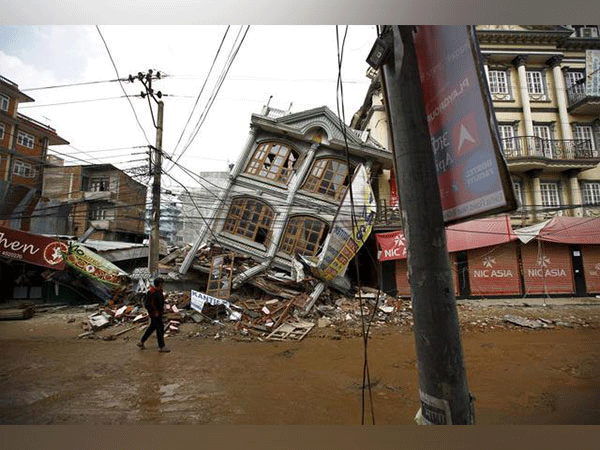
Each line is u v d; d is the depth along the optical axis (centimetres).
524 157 1570
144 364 696
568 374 619
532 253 1529
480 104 201
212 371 652
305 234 1388
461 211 223
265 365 695
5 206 2022
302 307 1146
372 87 1839
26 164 2288
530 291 1502
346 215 1305
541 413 451
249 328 1002
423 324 197
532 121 1686
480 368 663
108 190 2561
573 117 1708
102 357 747
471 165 212
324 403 496
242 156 1468
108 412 461
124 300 1267
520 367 666
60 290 1402
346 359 742
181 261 1512
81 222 2433
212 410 470
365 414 458
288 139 1468
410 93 219
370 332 1012
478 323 1097
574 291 1502
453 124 228
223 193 1448
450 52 228
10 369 661
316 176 1434
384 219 1559
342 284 1328
